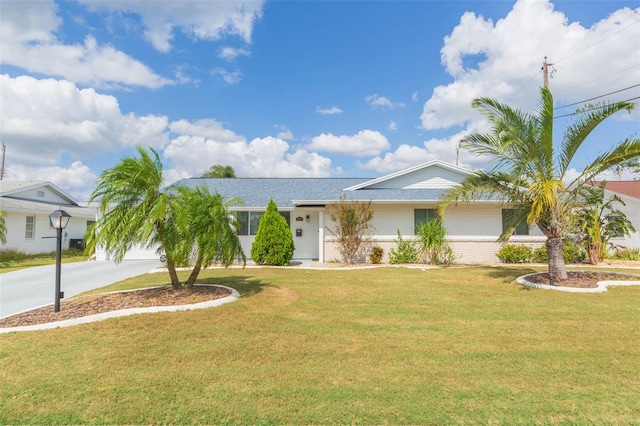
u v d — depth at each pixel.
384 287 9.32
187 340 5.01
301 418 3.05
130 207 7.35
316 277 11.08
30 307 7.46
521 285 9.42
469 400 3.33
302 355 4.48
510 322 6.00
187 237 7.36
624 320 6.09
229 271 12.52
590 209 15.17
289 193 18.78
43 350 4.60
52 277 11.70
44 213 21.09
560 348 4.73
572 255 15.04
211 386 3.62
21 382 3.69
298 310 6.79
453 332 5.46
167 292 7.95
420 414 3.09
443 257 15.30
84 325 5.68
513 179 10.09
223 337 5.16
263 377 3.84
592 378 3.80
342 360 4.32
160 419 3.04
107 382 3.71
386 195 16.64
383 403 3.28
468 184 10.87
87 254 7.62
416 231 16.48
